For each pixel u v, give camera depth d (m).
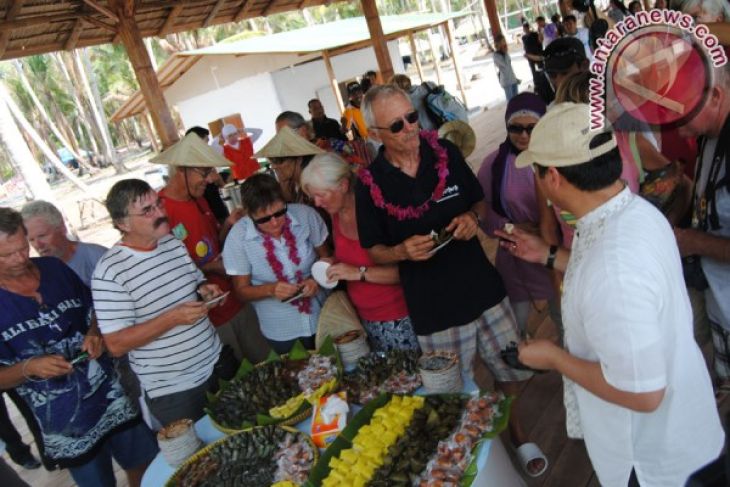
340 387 2.07
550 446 2.45
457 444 1.59
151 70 5.41
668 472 1.27
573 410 1.52
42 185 12.45
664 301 1.12
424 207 2.03
